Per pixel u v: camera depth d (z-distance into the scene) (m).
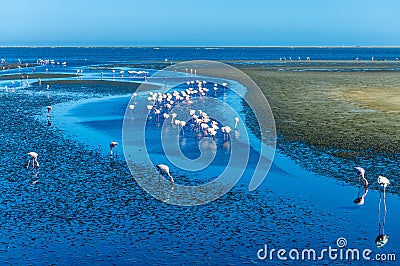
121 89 78.06
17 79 97.12
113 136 41.28
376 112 50.19
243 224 22.44
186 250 19.86
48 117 50.75
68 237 21.02
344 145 36.25
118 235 21.28
